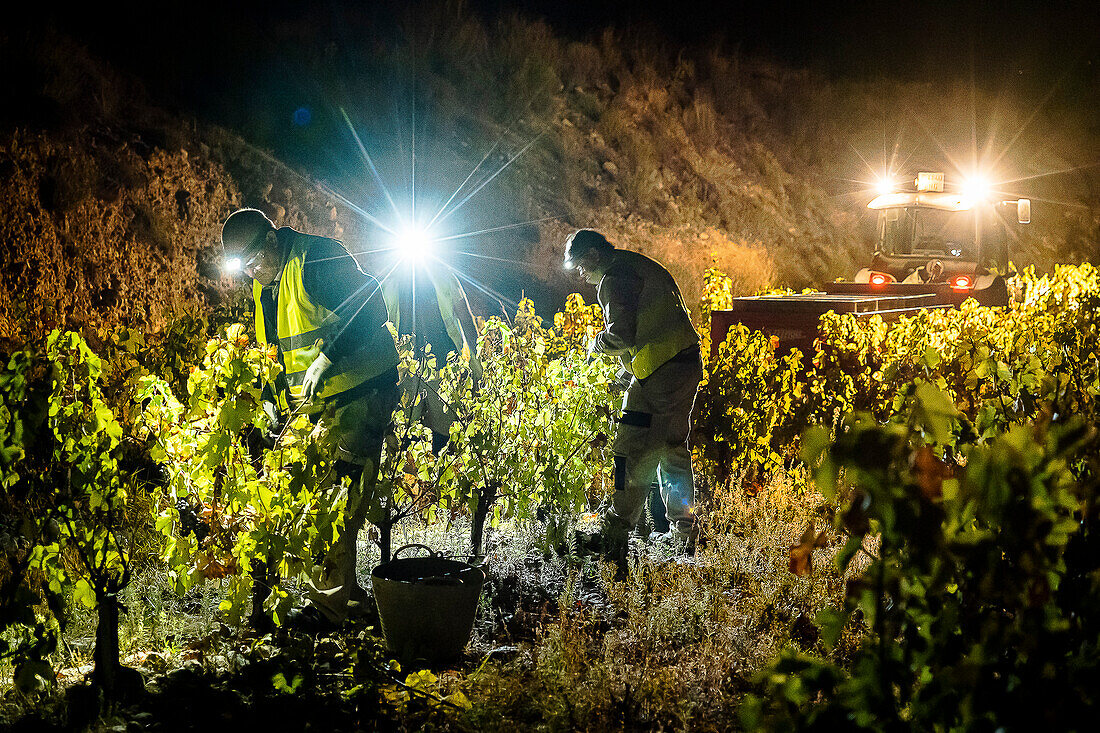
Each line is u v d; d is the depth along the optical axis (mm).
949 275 11898
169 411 3596
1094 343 5613
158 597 4121
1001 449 1739
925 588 1971
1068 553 2117
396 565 3977
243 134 15203
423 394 4770
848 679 1883
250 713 3205
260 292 4422
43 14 14938
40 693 3254
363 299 4078
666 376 4961
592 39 23734
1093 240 25188
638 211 18781
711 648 3770
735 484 5820
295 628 3934
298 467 3506
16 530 4191
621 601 4227
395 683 3473
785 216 21688
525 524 5293
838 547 4695
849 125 26484
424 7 20516
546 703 3266
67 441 3307
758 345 6465
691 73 24484
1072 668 1818
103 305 11320
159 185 12883
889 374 5684
